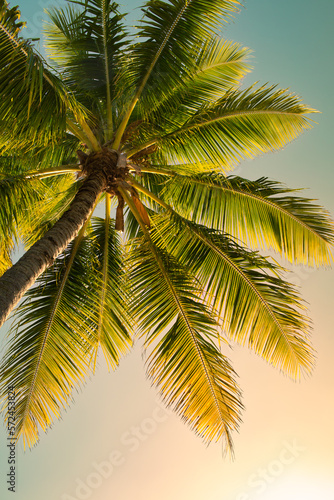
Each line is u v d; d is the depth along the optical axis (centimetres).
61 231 531
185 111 774
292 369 664
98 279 648
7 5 480
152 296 658
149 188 847
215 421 612
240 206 736
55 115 525
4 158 726
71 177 856
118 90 714
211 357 624
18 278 448
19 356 564
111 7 675
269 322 663
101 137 717
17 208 642
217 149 724
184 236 713
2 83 468
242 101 693
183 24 642
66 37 766
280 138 727
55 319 598
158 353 619
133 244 713
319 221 693
